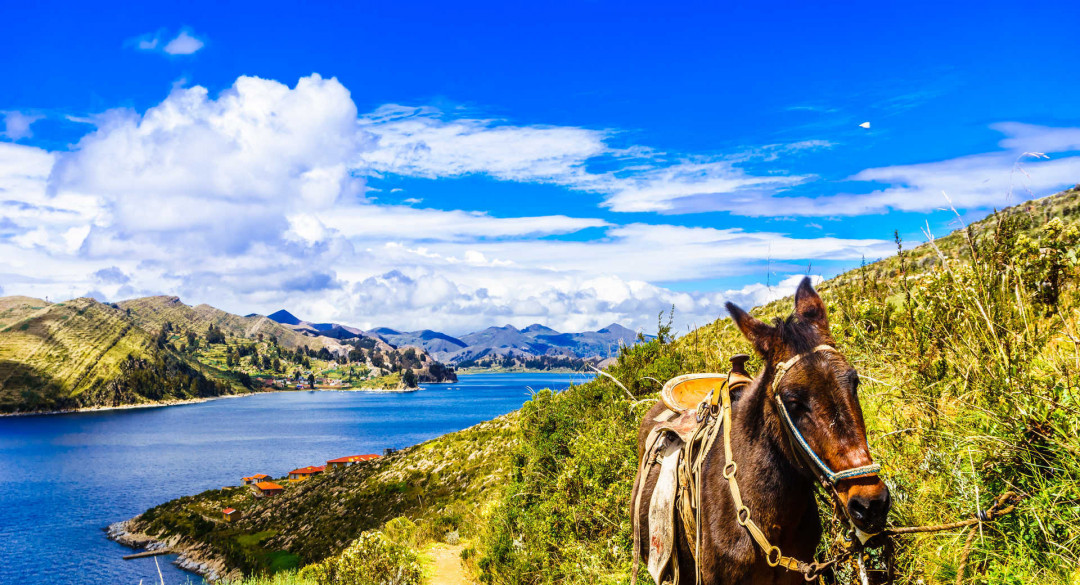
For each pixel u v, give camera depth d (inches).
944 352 174.1
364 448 5738.2
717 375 165.0
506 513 407.8
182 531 2496.3
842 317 216.4
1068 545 124.3
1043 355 153.9
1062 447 130.3
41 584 2094.0
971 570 133.7
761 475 103.7
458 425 7308.1
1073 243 165.0
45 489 4247.0
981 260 173.3
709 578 111.0
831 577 106.6
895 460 164.6
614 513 273.9
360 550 531.2
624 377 388.5
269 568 1599.4
